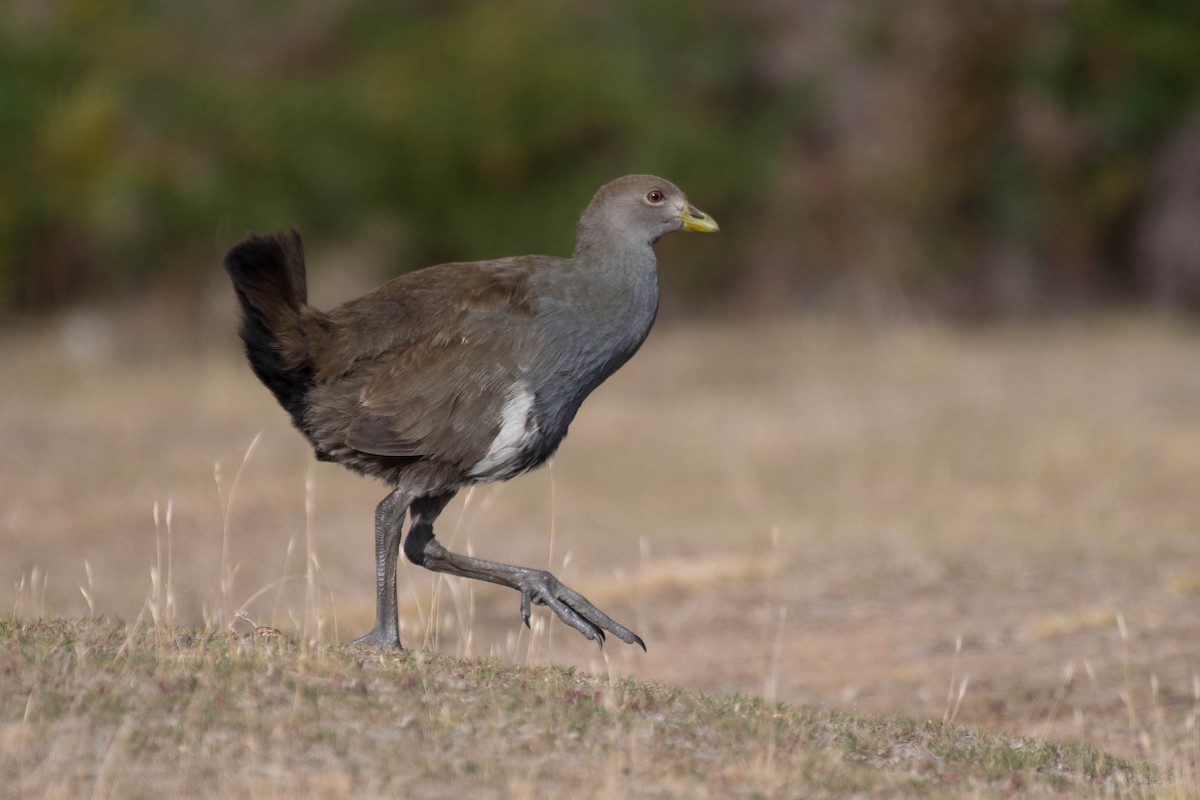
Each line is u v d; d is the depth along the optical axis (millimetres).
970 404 20656
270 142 28484
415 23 32500
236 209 27266
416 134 28906
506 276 8195
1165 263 30359
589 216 8562
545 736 6645
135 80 28766
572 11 32219
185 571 12617
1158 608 11320
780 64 31672
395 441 7938
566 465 17516
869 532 14008
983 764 7184
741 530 14273
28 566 12570
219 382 22000
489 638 11016
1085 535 13562
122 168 26859
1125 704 9539
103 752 6086
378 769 6148
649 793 6168
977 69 30688
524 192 29594
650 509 15336
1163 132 30609
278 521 14586
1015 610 11602
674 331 27719
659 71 31953
